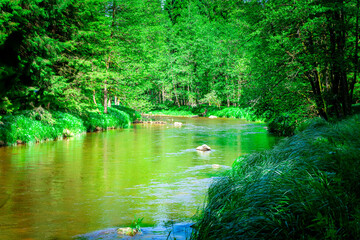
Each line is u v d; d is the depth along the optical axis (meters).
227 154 14.75
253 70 17.58
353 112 14.24
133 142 19.12
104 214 6.79
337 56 13.81
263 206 4.67
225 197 5.75
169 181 9.71
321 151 6.86
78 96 22.66
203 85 66.25
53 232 5.76
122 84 33.66
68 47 22.38
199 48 63.72
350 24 13.88
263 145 17.55
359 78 18.09
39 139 18.73
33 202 7.65
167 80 65.44
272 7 14.88
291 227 3.91
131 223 6.20
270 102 17.55
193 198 7.92
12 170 11.18
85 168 11.62
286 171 5.90
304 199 4.39
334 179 4.83
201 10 75.94
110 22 31.66
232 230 4.18
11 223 6.24
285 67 15.99
